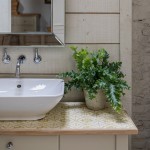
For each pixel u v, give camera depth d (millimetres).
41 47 1417
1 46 1393
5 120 1120
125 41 1414
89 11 1403
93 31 1413
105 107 1334
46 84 1341
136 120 1750
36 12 1391
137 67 1713
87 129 1030
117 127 1050
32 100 1025
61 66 1433
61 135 1054
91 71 1235
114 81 1209
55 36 1392
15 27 1394
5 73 1432
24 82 1338
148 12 1676
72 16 1405
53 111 1269
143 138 1757
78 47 1421
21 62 1389
